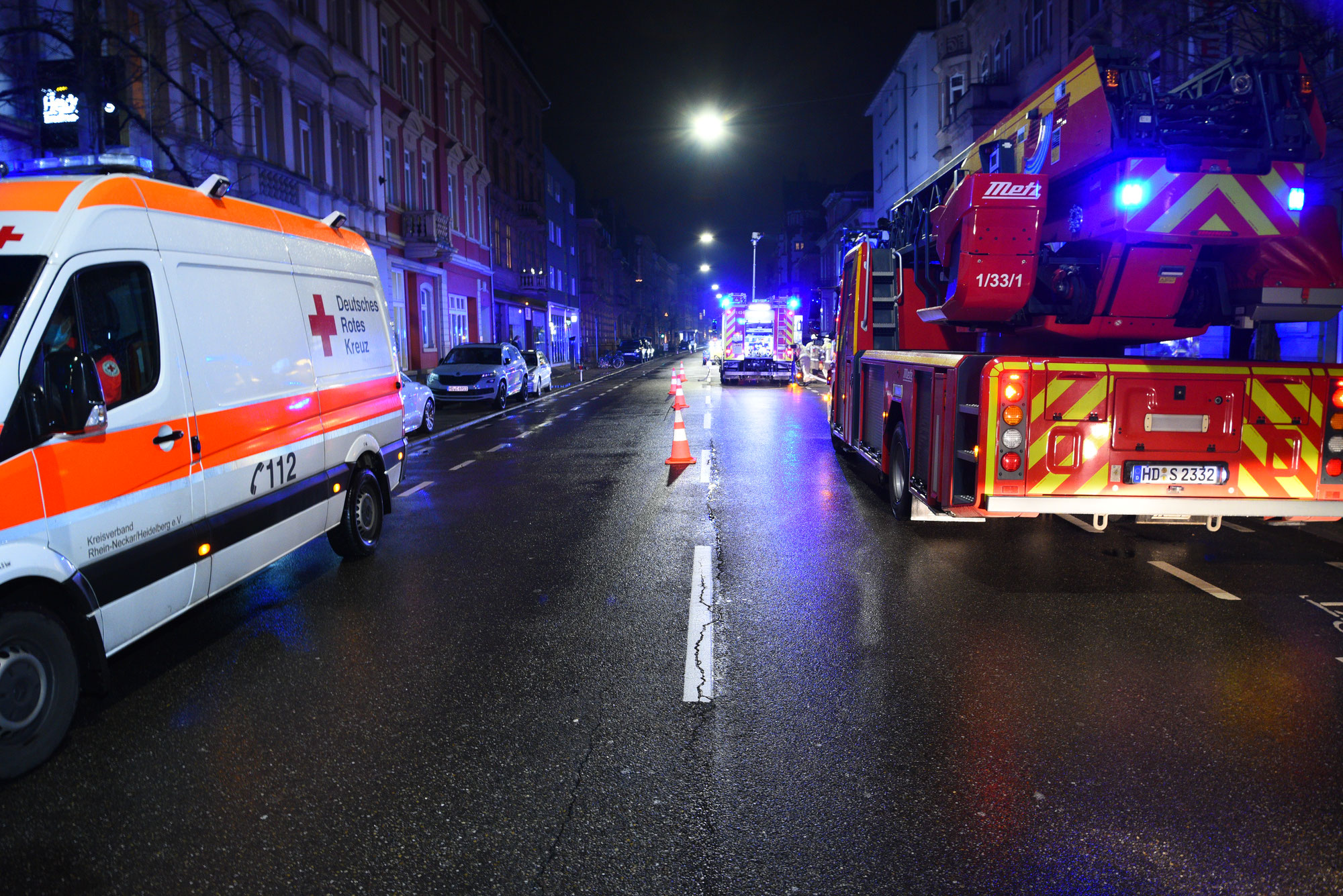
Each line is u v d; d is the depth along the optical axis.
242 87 18.36
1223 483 5.91
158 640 5.12
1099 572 6.48
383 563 6.93
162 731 3.90
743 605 5.68
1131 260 6.24
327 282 6.59
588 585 6.20
